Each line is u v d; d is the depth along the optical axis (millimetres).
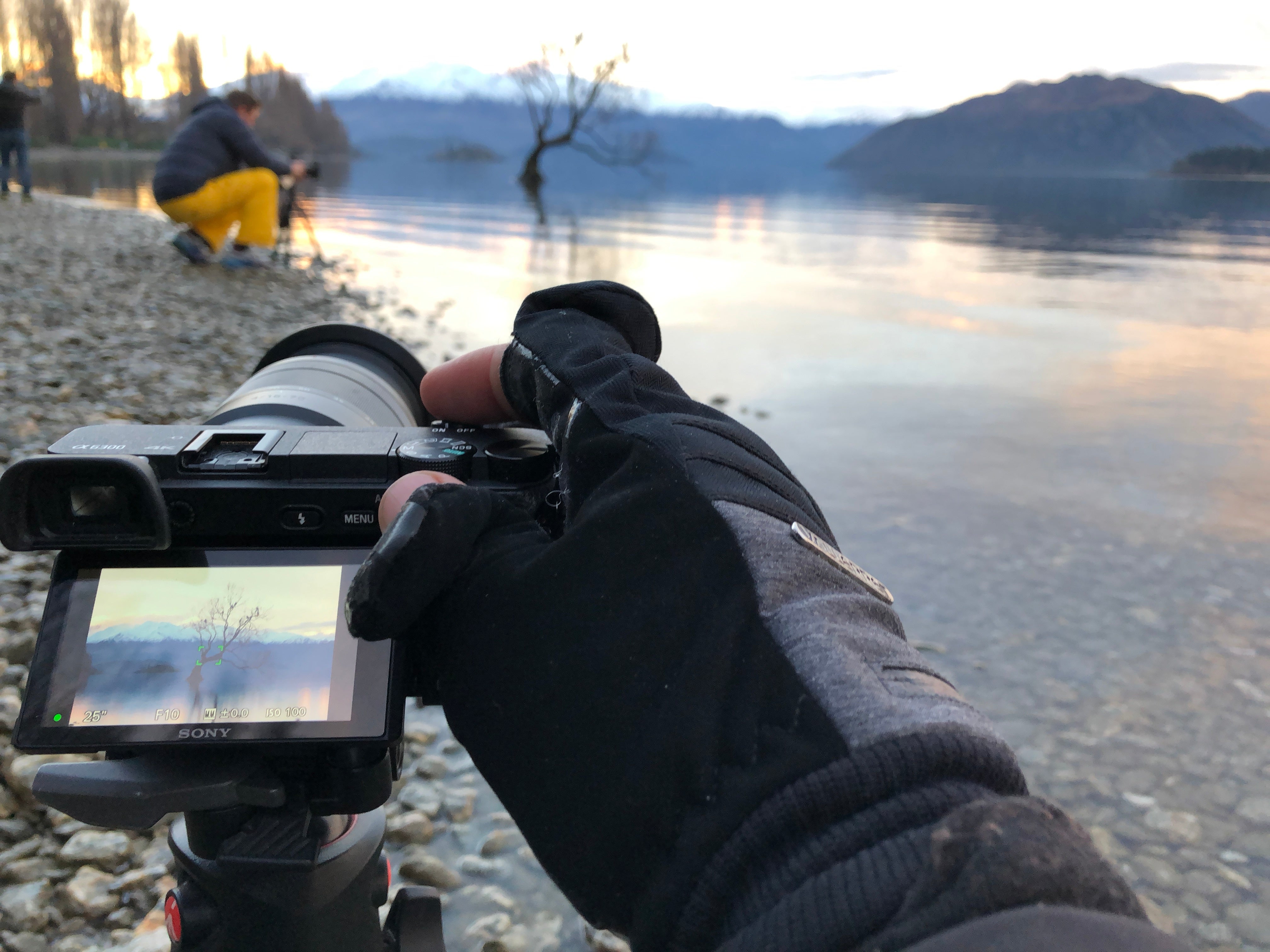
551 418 783
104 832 1794
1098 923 328
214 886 1011
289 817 938
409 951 1250
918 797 428
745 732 496
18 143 13703
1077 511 3705
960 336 7352
